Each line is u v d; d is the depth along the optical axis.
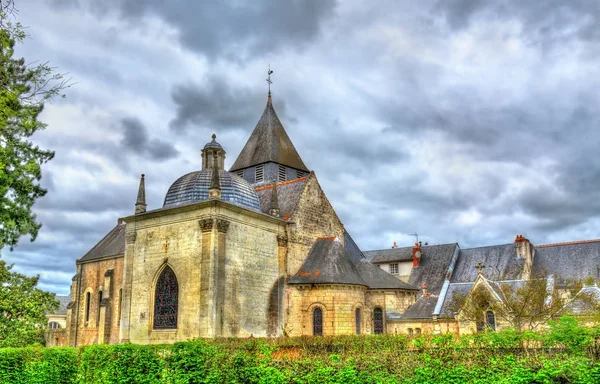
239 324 39.19
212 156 47.62
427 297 50.22
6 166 33.53
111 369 24.94
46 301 35.50
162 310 40.34
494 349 23.55
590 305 41.25
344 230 53.31
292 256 45.62
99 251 60.56
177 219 41.12
